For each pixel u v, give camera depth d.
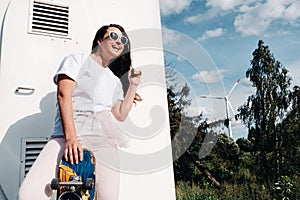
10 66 2.30
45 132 2.28
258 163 7.89
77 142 1.45
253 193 7.05
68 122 1.48
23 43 2.37
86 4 2.63
